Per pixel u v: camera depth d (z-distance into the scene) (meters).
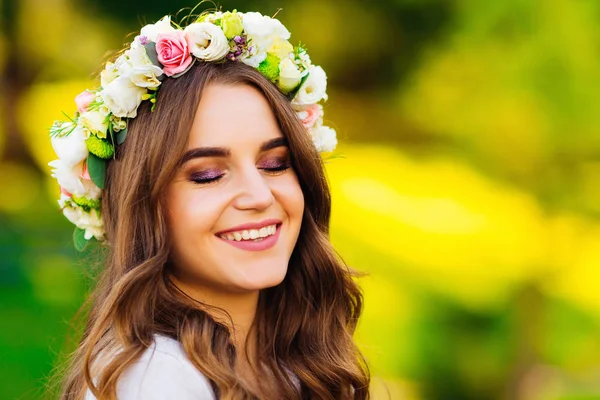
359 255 8.20
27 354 6.75
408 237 8.09
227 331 2.34
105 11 11.35
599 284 7.67
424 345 7.96
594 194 7.41
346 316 2.77
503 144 7.31
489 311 7.93
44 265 9.10
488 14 7.20
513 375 7.94
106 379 2.12
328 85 10.63
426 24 9.02
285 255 2.33
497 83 7.18
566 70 6.91
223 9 10.02
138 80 2.23
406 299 8.02
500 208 7.75
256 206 2.21
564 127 7.03
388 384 7.87
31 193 12.18
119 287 2.22
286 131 2.31
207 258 2.24
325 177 2.50
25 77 12.73
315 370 2.61
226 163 2.23
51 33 12.40
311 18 10.12
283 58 2.41
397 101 9.45
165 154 2.20
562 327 8.11
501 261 7.70
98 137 2.32
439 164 8.32
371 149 10.04
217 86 2.25
